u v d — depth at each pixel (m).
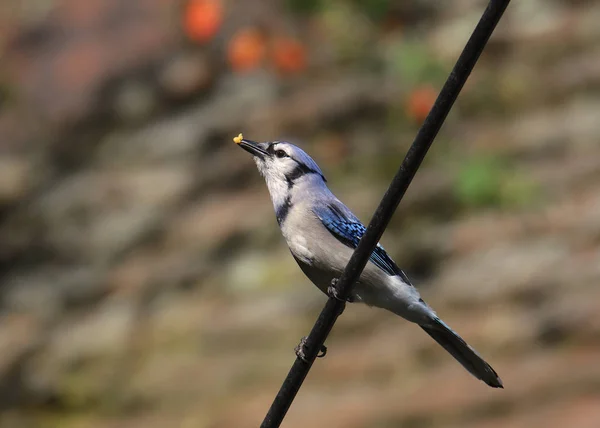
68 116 18.98
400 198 5.47
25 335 14.48
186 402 12.07
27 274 15.88
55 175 17.80
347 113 15.12
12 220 17.16
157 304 14.02
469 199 13.03
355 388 11.19
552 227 12.23
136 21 20.34
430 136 5.33
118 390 12.77
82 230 16.17
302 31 16.45
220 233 14.46
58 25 21.45
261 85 16.72
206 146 16.41
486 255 12.26
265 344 12.39
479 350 11.02
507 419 9.96
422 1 16.38
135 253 15.20
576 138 13.40
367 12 16.16
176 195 15.79
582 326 10.70
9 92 20.38
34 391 13.30
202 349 12.80
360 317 12.23
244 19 17.16
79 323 14.30
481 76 15.02
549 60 14.89
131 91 18.66
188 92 17.78
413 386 10.91
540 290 11.38
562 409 9.77
